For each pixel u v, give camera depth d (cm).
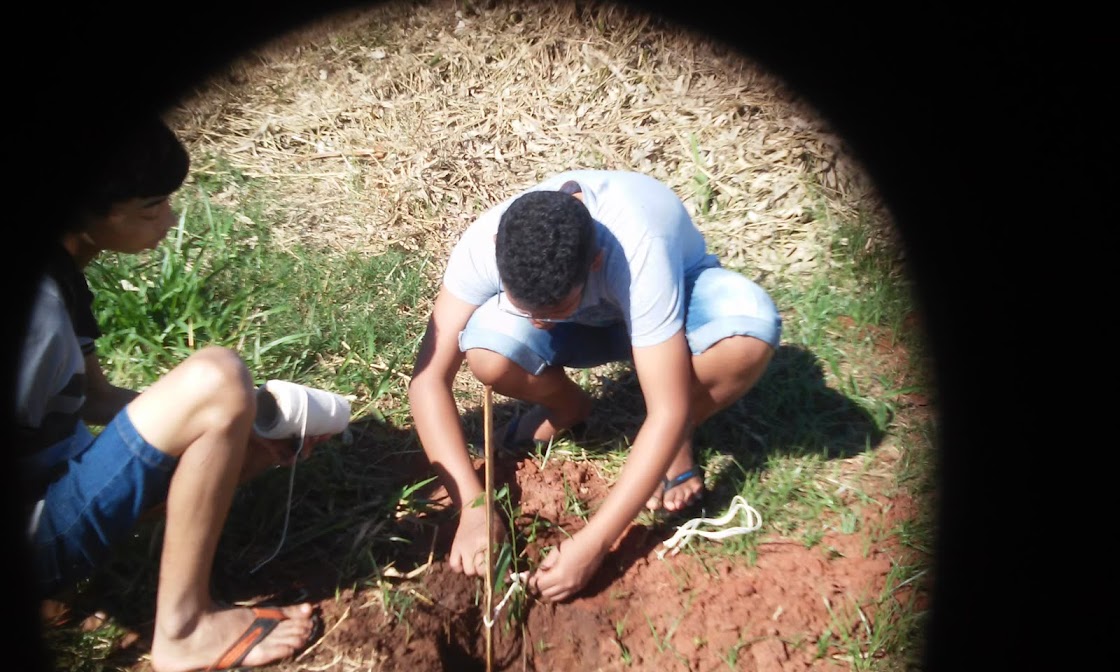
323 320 375
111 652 247
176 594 236
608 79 527
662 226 261
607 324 295
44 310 220
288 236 426
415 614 267
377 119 506
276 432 256
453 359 287
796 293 407
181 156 236
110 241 241
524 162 486
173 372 223
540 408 329
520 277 232
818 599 277
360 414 336
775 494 309
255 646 246
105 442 223
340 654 254
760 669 261
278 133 493
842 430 341
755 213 452
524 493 306
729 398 289
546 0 561
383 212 448
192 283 362
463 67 537
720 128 496
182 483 225
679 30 545
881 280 410
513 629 274
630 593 282
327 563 279
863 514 306
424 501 299
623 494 261
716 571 287
